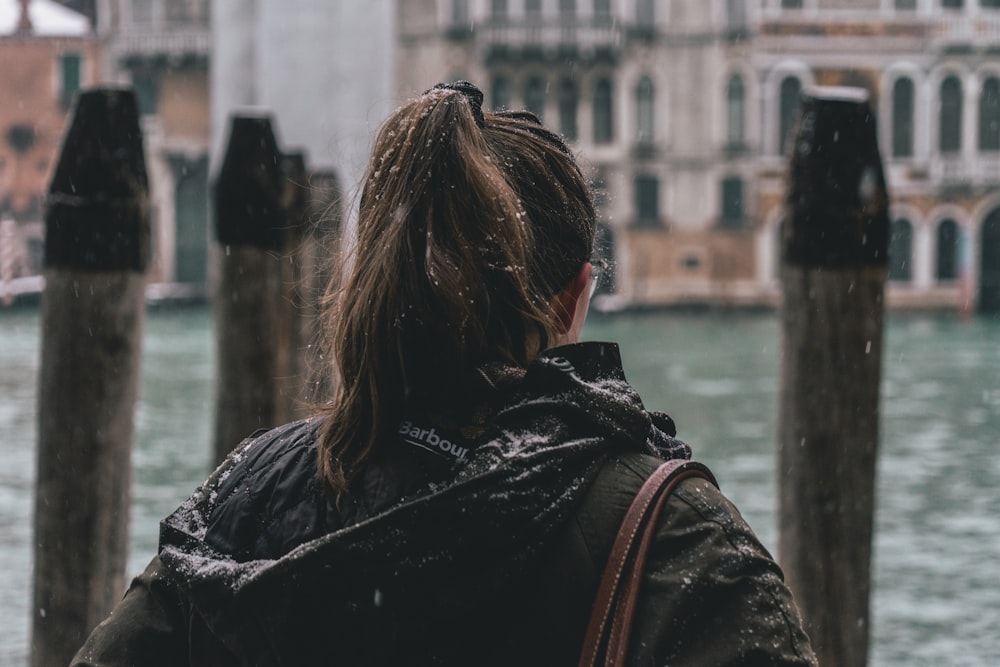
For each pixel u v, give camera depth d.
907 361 21.94
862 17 37.12
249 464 0.96
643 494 0.82
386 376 0.89
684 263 37.44
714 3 36.97
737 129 37.34
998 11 37.16
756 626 0.78
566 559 0.82
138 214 3.37
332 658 0.83
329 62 20.84
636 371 19.56
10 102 39.00
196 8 37.88
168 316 32.88
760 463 10.82
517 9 37.38
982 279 37.72
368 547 0.82
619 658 0.78
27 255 39.09
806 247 3.31
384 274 0.89
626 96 37.34
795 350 3.35
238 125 5.07
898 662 5.57
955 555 7.59
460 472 0.87
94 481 3.35
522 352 0.92
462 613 0.81
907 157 37.47
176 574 0.89
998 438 12.66
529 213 0.92
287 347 5.29
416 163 0.91
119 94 3.33
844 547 3.34
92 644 0.92
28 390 16.00
